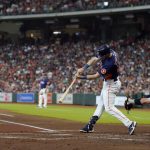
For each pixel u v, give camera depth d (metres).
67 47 96.31
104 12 91.44
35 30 110.50
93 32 103.06
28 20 106.50
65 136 19.38
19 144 15.84
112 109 21.75
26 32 111.56
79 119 36.97
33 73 91.06
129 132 21.05
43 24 108.94
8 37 111.88
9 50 102.38
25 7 102.69
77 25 105.19
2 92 90.31
